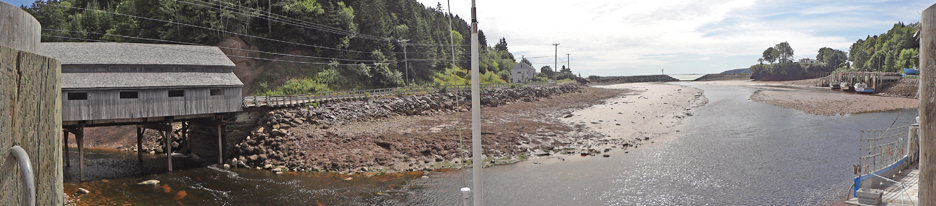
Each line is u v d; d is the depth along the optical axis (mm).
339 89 72438
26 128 4309
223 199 24984
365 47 85688
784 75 173625
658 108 69062
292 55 75000
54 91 5121
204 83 34469
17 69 4098
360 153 34125
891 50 146375
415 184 27672
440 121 50375
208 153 36594
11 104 3965
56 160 5207
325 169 31359
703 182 27359
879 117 56312
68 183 28141
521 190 26453
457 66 124812
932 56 3912
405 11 119188
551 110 66125
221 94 36062
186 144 38562
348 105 49469
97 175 30469
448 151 35375
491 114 58406
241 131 37188
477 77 9312
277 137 35750
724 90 115312
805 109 65438
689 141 41281
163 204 24016
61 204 5465
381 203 24188
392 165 32031
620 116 58875
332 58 78938
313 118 42375
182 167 33312
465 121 50969
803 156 33906
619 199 24531
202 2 73562
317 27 80188
